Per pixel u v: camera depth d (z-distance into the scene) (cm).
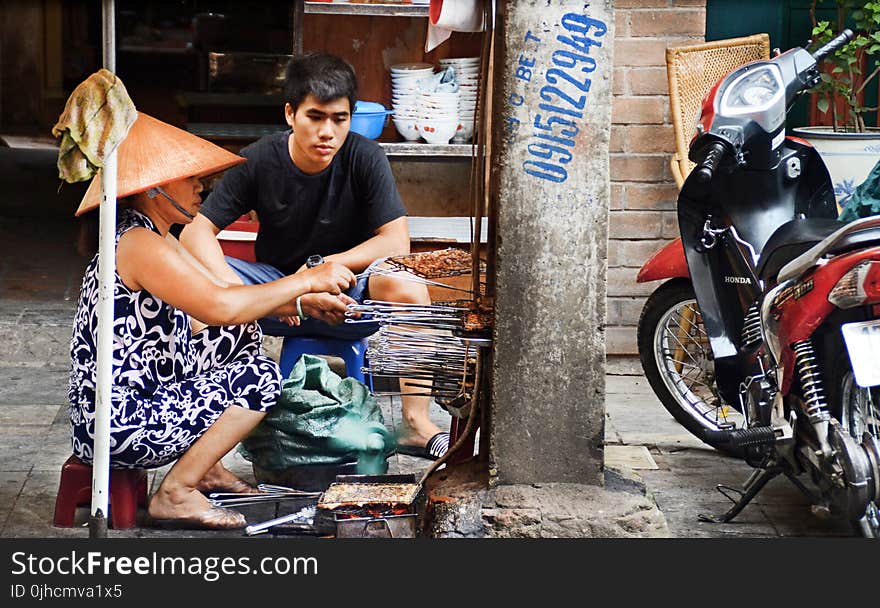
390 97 616
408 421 468
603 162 360
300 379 422
